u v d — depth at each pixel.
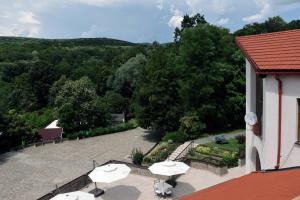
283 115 14.66
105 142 55.62
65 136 62.59
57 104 69.81
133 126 64.50
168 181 28.84
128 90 89.50
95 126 67.00
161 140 52.66
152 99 52.06
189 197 11.52
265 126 15.89
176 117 52.28
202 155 38.81
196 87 50.34
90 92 67.88
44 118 83.00
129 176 31.89
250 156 20.05
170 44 83.31
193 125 48.03
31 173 42.16
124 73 88.12
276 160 15.25
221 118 51.78
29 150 52.22
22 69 135.00
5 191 36.84
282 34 18.72
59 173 41.94
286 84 14.40
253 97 19.36
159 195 26.98
